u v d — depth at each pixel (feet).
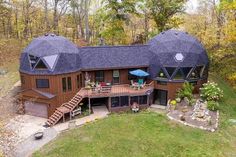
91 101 113.70
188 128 87.30
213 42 151.23
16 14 189.06
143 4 156.25
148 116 96.73
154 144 77.77
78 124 96.32
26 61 105.40
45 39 107.34
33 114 106.22
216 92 108.17
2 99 99.55
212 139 81.05
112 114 105.19
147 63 116.16
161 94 114.83
